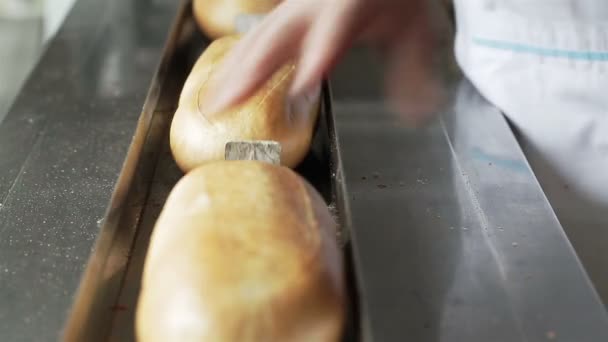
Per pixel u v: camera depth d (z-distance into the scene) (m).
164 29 1.08
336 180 0.81
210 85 0.83
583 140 0.97
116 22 1.09
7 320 0.69
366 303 0.66
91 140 0.88
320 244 0.67
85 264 0.74
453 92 0.97
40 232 0.77
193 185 0.71
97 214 0.79
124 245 0.79
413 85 0.91
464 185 0.84
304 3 0.77
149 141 0.89
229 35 1.00
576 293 0.72
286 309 0.63
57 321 0.69
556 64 0.95
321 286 0.65
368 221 0.79
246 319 0.63
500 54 0.96
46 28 1.41
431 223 0.79
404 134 0.90
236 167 0.73
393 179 0.85
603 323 0.70
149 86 0.97
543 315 0.70
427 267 0.74
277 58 0.77
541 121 0.96
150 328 0.64
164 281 0.65
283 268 0.65
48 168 0.84
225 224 0.67
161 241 0.68
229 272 0.64
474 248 0.76
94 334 0.71
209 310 0.63
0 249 0.75
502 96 0.96
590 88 0.94
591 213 1.01
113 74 0.99
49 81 0.97
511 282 0.73
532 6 0.95
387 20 0.84
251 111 0.81
